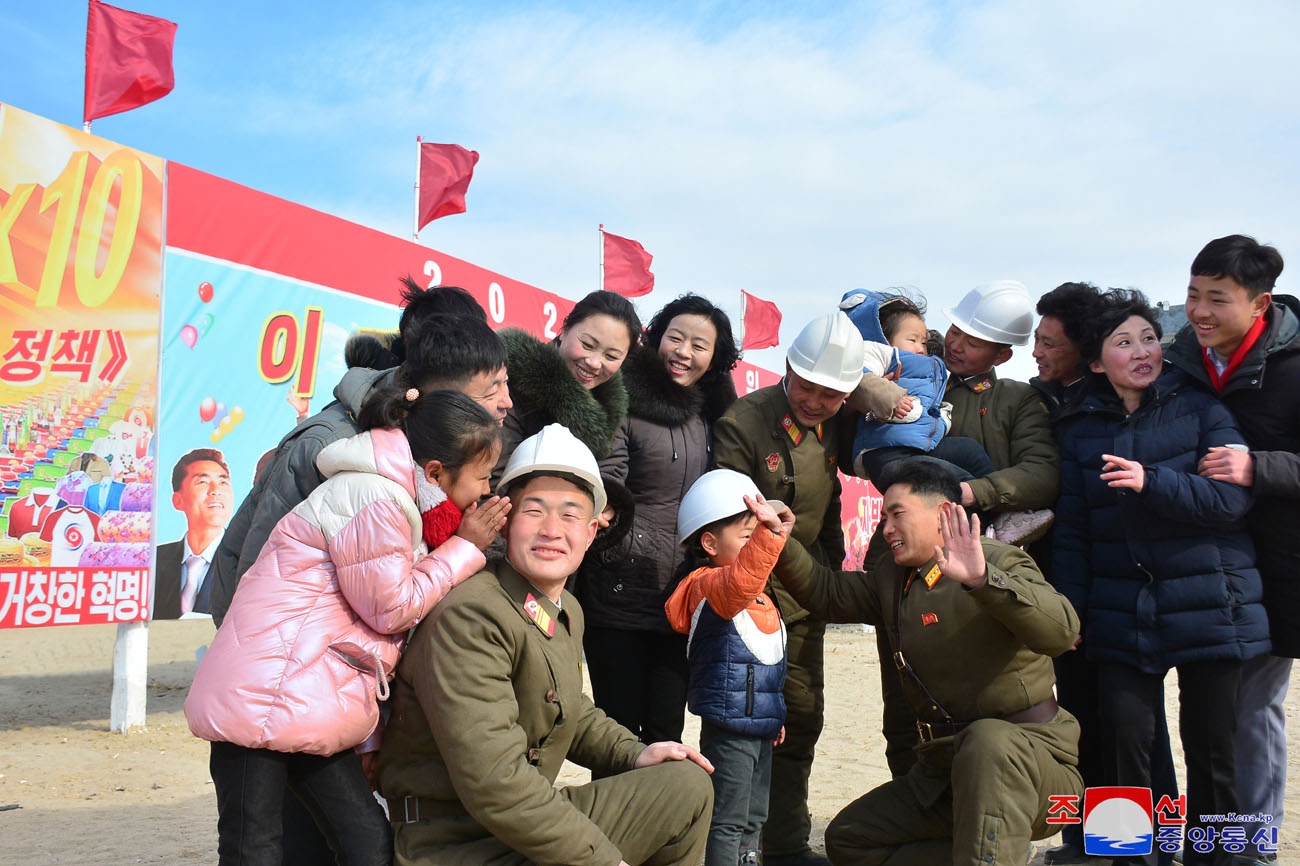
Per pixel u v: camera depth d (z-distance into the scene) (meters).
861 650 13.49
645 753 3.32
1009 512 4.59
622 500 3.96
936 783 3.84
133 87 7.91
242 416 8.05
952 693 3.79
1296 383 4.13
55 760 7.18
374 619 2.87
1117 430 4.45
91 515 7.15
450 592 3.00
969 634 3.72
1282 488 3.96
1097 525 4.48
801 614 4.58
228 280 7.95
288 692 2.79
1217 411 4.22
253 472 8.11
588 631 4.44
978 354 4.88
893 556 4.06
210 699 2.78
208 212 7.82
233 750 2.82
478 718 2.85
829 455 4.77
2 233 6.72
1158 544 4.20
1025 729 3.67
